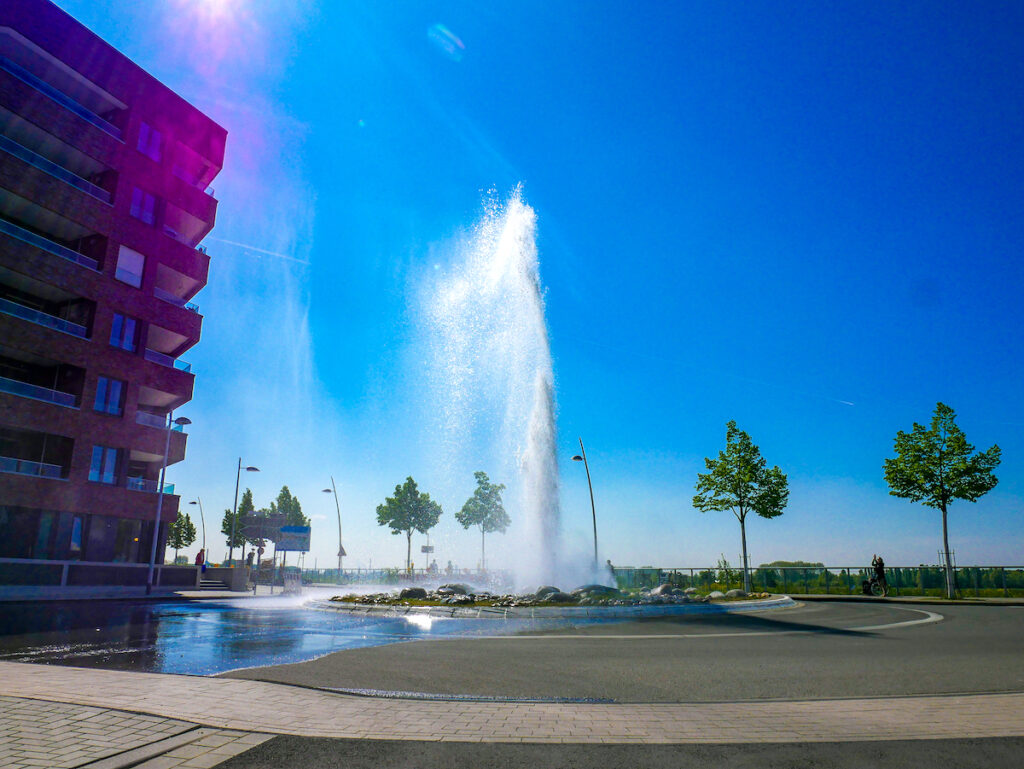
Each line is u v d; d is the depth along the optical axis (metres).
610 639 12.14
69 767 4.28
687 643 11.52
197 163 39.28
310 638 12.07
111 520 32.50
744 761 4.60
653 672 8.38
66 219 31.77
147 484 34.62
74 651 10.19
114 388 33.00
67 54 32.25
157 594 31.38
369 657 9.56
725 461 32.34
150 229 35.47
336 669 8.40
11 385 29.19
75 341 31.28
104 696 6.30
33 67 32.28
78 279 31.70
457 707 6.23
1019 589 29.75
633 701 6.65
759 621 16.05
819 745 4.98
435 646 10.95
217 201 39.78
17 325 29.09
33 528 29.34
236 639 11.89
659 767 4.48
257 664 8.84
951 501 30.23
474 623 15.24
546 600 18.64
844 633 13.30
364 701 6.45
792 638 12.37
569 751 4.83
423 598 20.52
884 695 6.92
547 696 6.89
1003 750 4.84
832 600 27.81
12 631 13.24
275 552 50.31
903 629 14.20
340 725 5.51
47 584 28.91
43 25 31.22
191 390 36.97
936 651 10.45
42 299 32.62
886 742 5.06
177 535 82.06
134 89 35.50
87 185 33.12
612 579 31.83
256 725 5.43
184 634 12.73
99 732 5.09
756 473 31.62
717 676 8.09
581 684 7.56
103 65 34.00
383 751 4.81
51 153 32.97
